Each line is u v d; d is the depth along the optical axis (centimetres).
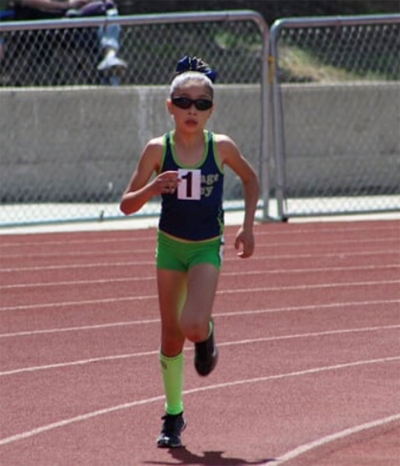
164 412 2030
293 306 3111
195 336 1725
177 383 1820
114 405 2083
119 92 5719
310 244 4356
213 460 1731
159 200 5456
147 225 4984
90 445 1820
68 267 3856
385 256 4053
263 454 1761
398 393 2155
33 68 6338
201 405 2078
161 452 1778
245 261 3947
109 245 4375
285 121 5884
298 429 1906
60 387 2227
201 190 1775
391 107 6069
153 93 5766
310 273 3681
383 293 3312
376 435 1861
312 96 5928
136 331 2789
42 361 2461
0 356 2512
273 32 4862
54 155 5656
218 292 3344
